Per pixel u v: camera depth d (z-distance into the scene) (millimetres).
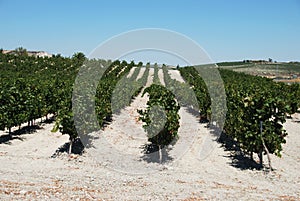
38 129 17516
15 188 7469
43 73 48188
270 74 64750
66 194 7289
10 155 11836
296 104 21562
